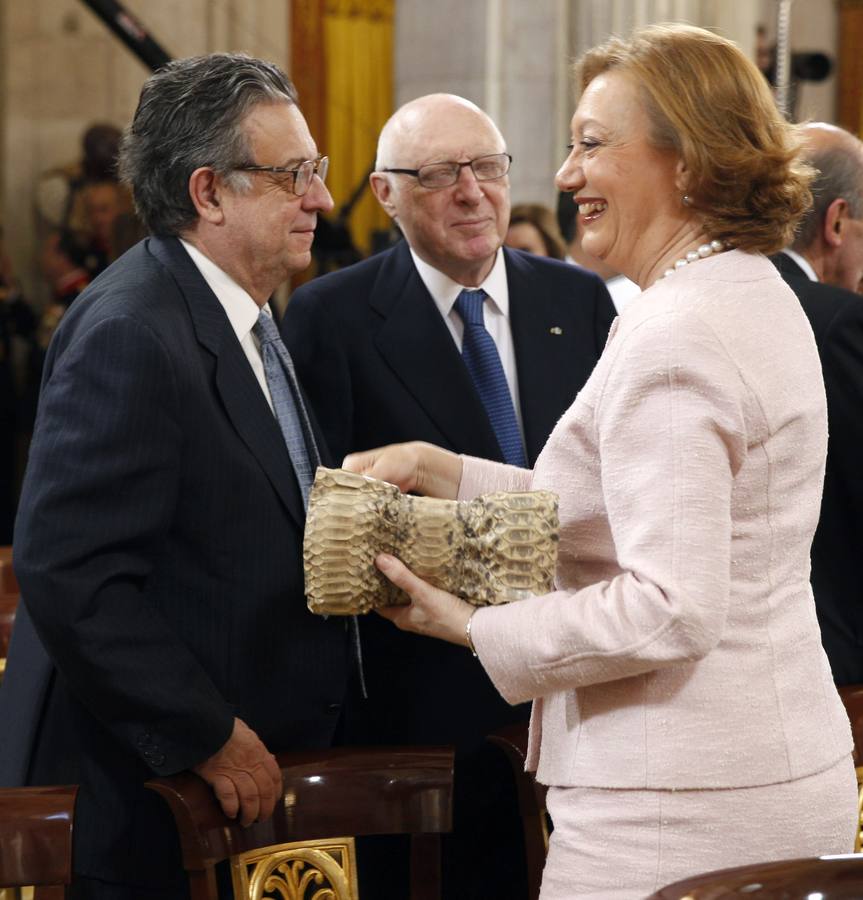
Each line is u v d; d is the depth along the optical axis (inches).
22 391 315.9
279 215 97.7
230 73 97.6
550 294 130.0
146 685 86.6
